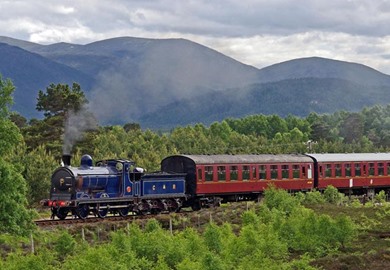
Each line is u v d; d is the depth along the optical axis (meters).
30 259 25.03
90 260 24.36
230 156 52.88
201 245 27.44
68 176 43.66
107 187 45.31
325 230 30.17
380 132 156.88
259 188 53.50
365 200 54.59
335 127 161.50
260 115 179.75
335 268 25.83
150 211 47.91
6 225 35.88
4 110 38.78
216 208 46.47
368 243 31.70
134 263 25.05
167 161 51.94
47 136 75.50
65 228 37.84
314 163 58.09
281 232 30.70
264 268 24.06
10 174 36.91
